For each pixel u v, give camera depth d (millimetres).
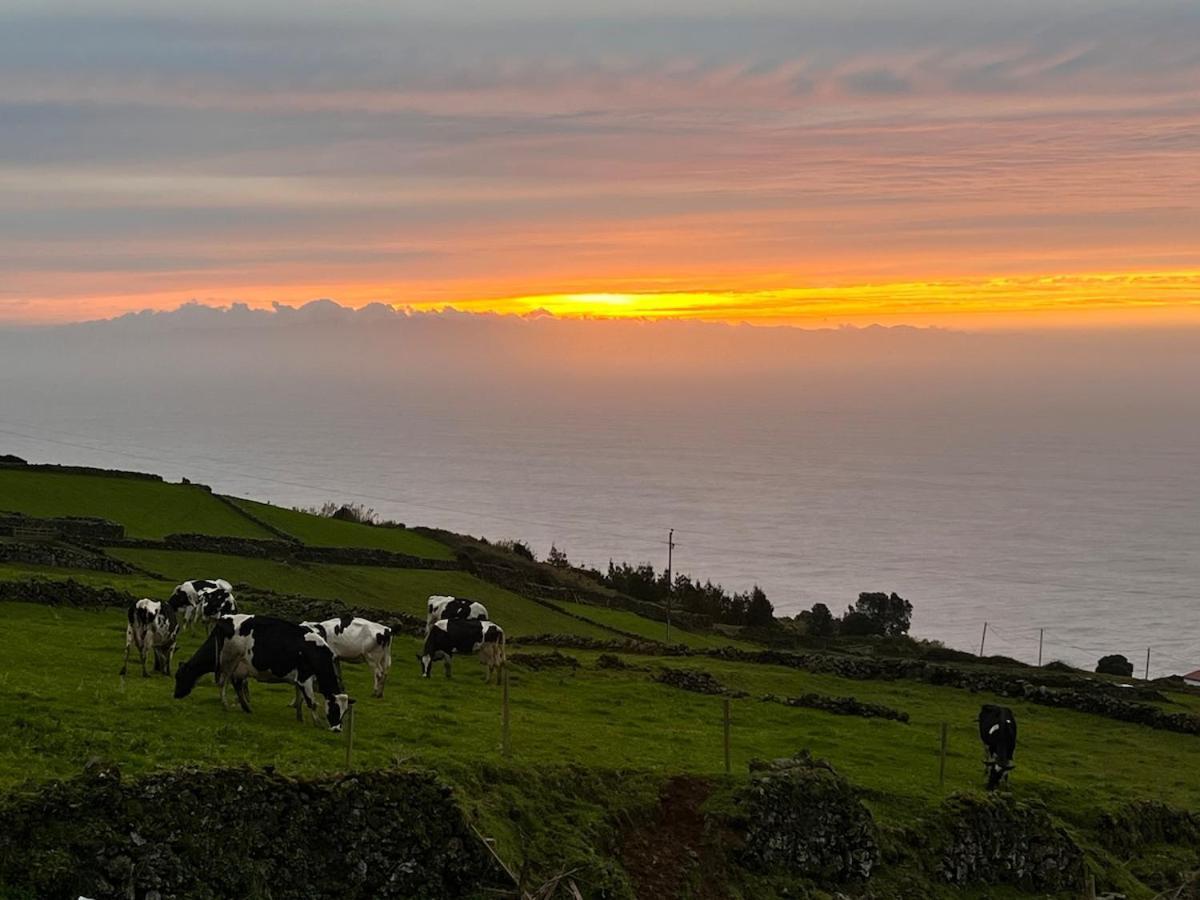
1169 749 56562
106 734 29188
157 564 72750
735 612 142750
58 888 23375
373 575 84875
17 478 96500
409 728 35219
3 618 48438
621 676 54375
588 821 31031
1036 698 64500
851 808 34156
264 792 26578
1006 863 36188
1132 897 36812
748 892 31469
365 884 27016
